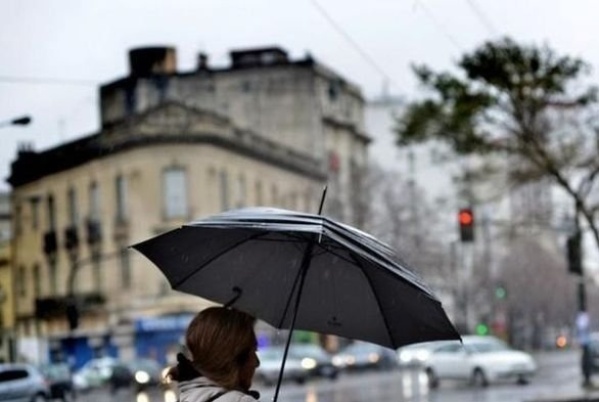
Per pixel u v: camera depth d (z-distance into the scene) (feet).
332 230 18.39
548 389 135.23
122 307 256.52
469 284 345.51
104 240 261.03
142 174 256.11
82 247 265.34
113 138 260.83
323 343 280.31
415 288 18.60
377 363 237.25
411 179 335.06
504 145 121.39
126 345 254.27
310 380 197.88
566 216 182.09
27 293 279.49
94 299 260.42
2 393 143.95
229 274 20.25
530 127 118.42
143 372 180.45
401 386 165.17
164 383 16.53
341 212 302.04
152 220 255.09
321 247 19.52
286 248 19.93
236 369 16.17
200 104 287.89
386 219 307.78
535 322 378.73
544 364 229.45
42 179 276.21
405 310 19.60
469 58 116.98
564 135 126.62
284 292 20.15
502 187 131.23
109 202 261.24
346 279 19.70
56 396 171.73
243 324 16.33
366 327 20.13
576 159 127.03
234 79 294.66
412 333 19.98
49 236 272.72
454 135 121.60
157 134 255.29
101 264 261.85
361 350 237.86
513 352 153.28
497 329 350.02
